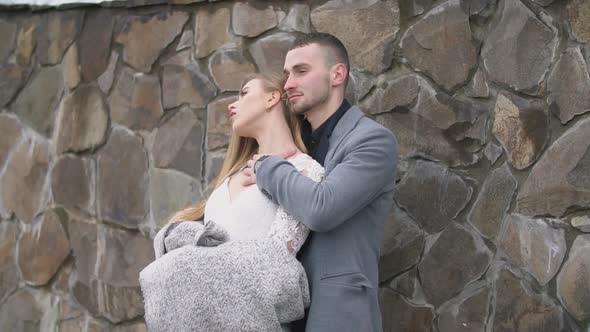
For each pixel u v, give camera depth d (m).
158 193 3.20
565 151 2.49
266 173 2.17
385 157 2.22
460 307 2.62
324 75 2.38
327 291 2.13
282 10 2.99
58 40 3.56
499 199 2.59
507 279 2.55
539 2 2.58
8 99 3.70
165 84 3.22
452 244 2.65
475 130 2.65
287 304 2.04
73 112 3.48
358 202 2.14
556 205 2.49
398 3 2.79
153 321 2.04
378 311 2.25
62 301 3.45
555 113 2.53
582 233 2.44
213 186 2.95
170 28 3.23
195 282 2.01
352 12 2.86
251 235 2.17
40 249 3.54
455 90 2.69
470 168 2.65
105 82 3.39
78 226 3.42
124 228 3.29
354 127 2.32
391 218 2.75
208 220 2.21
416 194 2.72
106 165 3.36
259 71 3.01
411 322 2.69
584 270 2.42
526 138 2.56
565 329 2.44
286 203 2.12
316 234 2.20
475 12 2.68
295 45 2.44
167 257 2.07
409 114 2.75
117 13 3.38
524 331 2.51
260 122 2.39
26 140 3.63
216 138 3.07
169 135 3.20
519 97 2.59
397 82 2.77
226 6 3.10
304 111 2.39
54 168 3.52
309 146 2.47
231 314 1.99
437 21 2.73
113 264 3.29
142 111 3.28
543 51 2.57
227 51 3.08
